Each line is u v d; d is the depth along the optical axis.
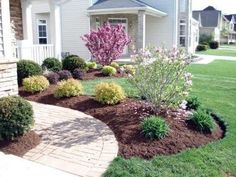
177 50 5.43
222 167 3.86
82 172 3.64
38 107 6.43
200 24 48.34
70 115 5.83
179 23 20.45
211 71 13.58
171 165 3.86
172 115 5.34
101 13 17.58
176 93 5.33
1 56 6.70
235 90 8.96
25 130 4.42
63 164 3.83
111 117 5.55
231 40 61.56
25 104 4.49
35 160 3.93
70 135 4.77
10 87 6.79
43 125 5.21
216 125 5.42
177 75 5.30
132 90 7.61
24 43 10.80
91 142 4.51
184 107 5.26
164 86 5.32
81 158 3.99
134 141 4.47
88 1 18.22
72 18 18.89
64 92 6.90
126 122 5.19
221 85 9.85
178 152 4.23
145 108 5.62
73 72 9.80
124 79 9.91
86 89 8.01
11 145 4.26
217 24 49.84
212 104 7.00
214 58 21.12
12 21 11.53
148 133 4.50
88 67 11.27
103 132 4.91
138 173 3.63
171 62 5.27
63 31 19.27
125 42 11.53
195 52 28.14
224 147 4.43
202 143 4.55
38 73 8.58
